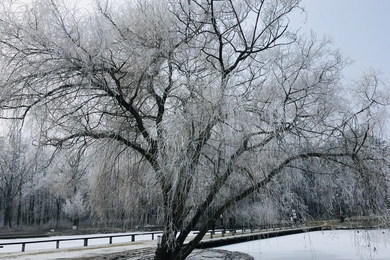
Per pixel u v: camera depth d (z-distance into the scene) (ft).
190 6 30.89
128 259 42.60
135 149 29.43
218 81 26.50
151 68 28.02
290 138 27.02
